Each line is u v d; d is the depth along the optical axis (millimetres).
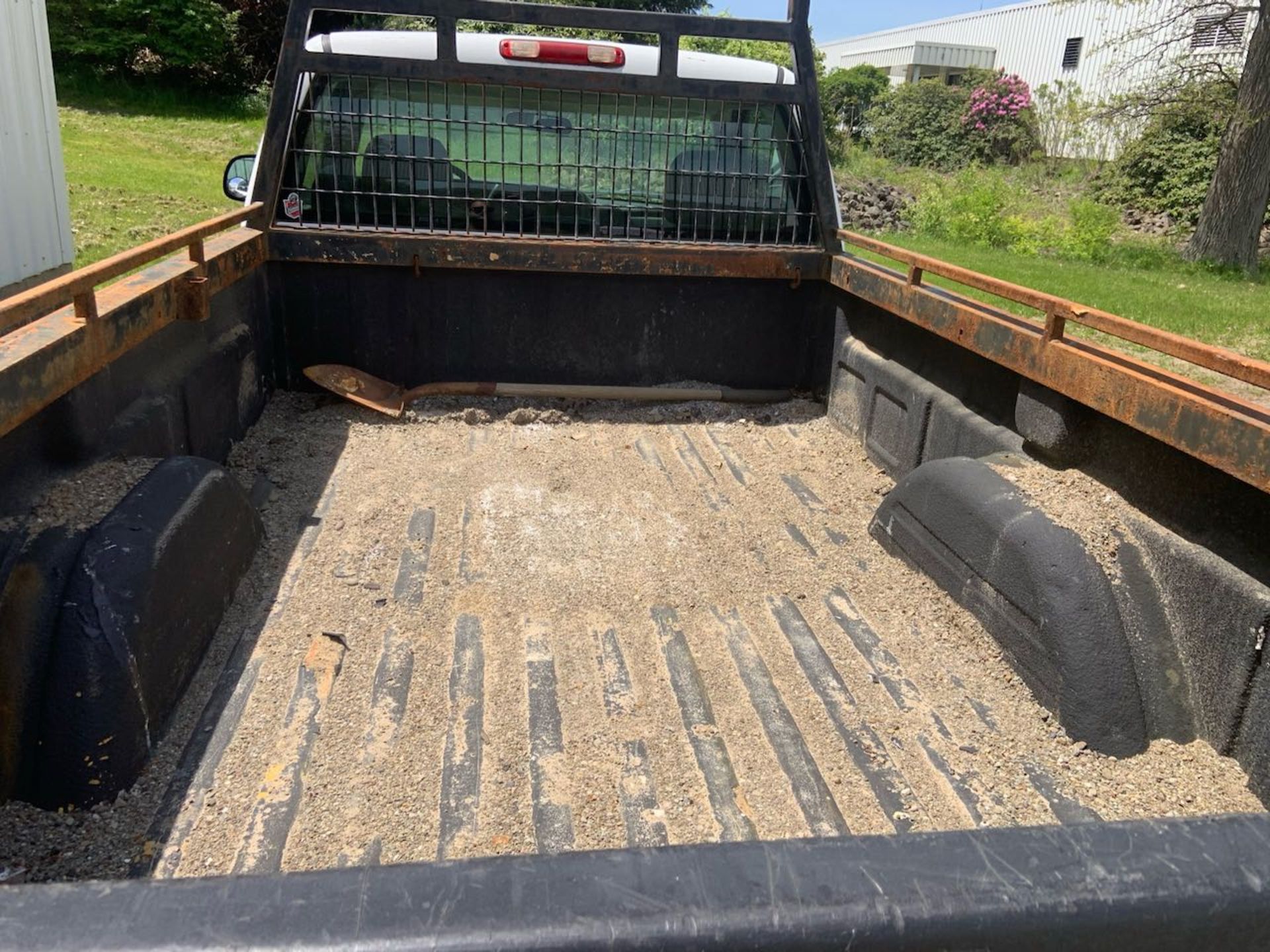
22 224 5656
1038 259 10703
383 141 4340
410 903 754
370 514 3488
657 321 4668
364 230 4348
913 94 21578
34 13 5797
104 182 10383
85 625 2064
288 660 2580
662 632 2832
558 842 1997
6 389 1961
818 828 2074
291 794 2098
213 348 3660
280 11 20469
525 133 4402
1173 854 847
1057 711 2412
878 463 4047
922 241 12047
